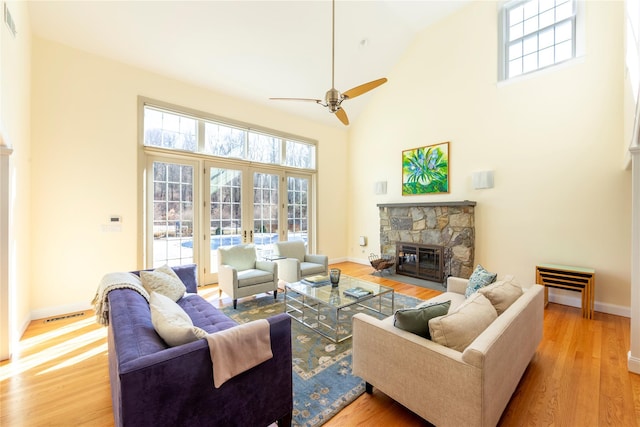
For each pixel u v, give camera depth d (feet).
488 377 4.26
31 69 9.89
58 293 10.50
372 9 14.02
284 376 5.05
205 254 14.73
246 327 4.68
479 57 14.40
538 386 6.37
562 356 7.68
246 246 13.30
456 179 15.35
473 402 4.19
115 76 11.71
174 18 11.12
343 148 21.70
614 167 10.79
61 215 10.55
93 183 11.20
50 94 10.32
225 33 12.26
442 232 15.40
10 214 7.54
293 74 15.37
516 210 13.23
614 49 10.74
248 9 11.72
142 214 12.37
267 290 12.12
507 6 13.67
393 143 18.62
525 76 12.90
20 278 8.80
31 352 7.91
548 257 12.35
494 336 4.66
